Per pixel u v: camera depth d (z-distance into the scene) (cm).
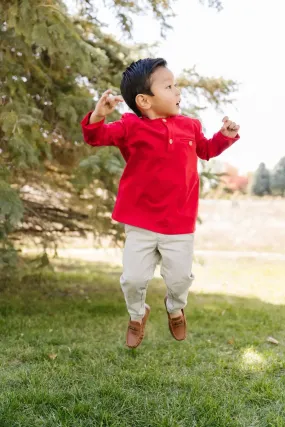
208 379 371
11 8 525
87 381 362
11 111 545
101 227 666
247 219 1781
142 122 276
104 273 1062
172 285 295
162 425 289
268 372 389
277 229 1673
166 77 274
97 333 533
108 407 316
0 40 586
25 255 1148
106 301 752
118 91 646
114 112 616
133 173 283
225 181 695
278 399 331
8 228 554
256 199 2208
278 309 704
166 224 283
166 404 320
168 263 288
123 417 304
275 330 557
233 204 1934
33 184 725
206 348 468
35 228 763
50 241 760
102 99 247
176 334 327
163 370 394
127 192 286
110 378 367
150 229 283
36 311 661
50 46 540
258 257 1327
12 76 584
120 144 278
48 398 324
